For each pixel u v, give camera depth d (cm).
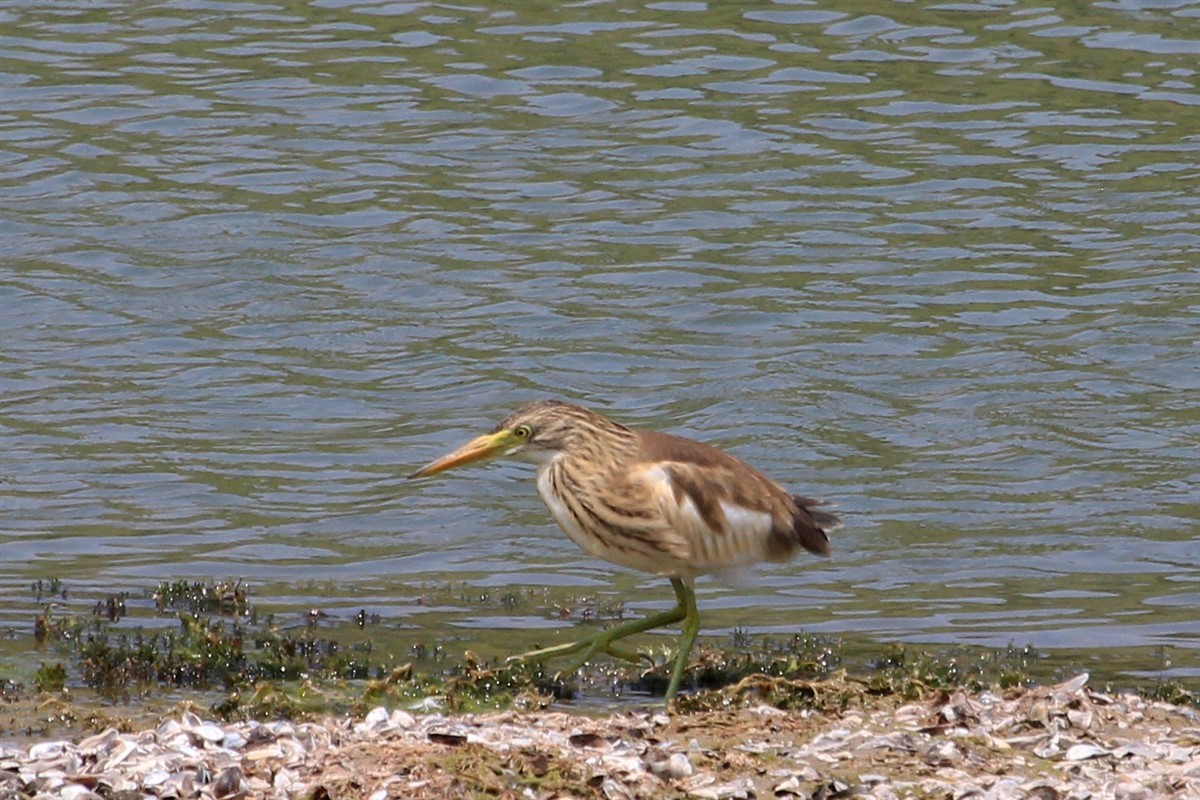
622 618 1314
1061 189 2152
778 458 1623
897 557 1442
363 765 926
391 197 2145
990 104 2356
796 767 953
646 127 2308
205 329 1864
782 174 2194
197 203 2127
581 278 1966
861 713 1051
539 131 2306
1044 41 2528
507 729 986
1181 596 1370
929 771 954
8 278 1948
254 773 923
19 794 895
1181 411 1702
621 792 909
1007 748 991
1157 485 1567
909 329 1859
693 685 1161
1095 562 1435
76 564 1402
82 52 2509
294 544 1458
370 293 1941
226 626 1270
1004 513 1521
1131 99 2361
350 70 2467
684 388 1756
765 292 1936
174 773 919
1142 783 932
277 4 2677
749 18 2608
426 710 1089
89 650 1181
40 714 1069
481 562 1434
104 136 2283
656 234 2059
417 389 1753
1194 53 2489
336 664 1182
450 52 2516
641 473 1163
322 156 2245
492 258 2011
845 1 2655
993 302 1916
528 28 2592
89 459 1600
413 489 1563
